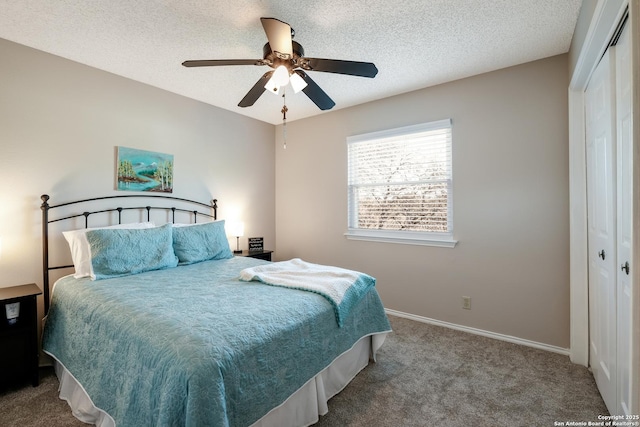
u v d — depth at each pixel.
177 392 1.08
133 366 1.30
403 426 1.63
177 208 3.25
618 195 1.54
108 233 2.33
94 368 1.55
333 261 3.81
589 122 2.07
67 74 2.49
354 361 2.08
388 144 3.39
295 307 1.65
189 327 1.32
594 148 1.96
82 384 1.62
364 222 3.58
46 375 2.16
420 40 2.23
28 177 2.31
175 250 2.76
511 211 2.65
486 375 2.12
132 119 2.88
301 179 4.11
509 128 2.65
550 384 2.01
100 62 2.55
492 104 2.73
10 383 1.95
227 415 1.16
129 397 1.27
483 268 2.79
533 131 2.55
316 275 2.20
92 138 2.63
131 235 2.43
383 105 3.37
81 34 2.15
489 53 2.42
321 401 1.69
